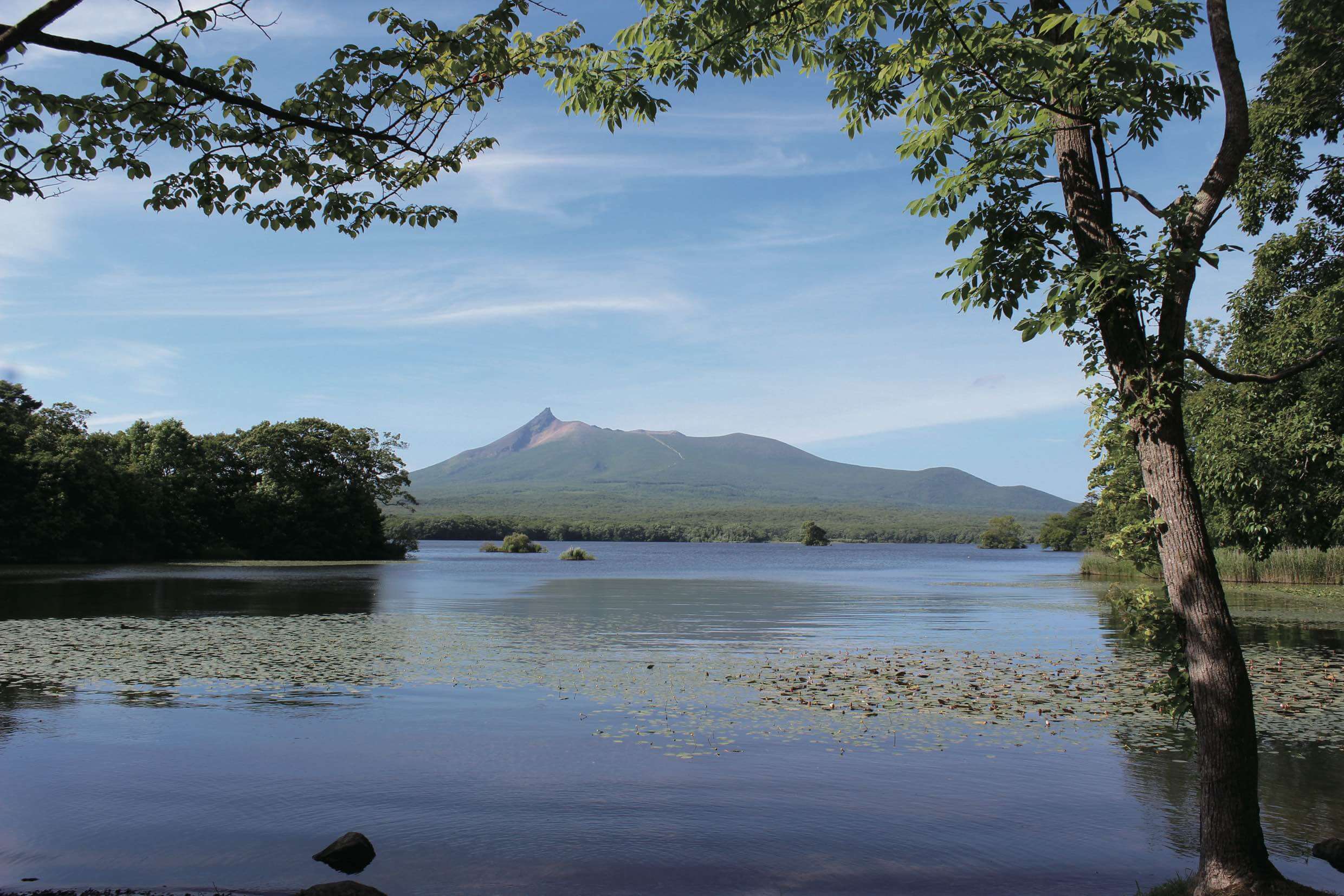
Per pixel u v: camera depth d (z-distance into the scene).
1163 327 5.87
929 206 7.37
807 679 14.55
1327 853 6.71
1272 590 35.09
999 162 6.73
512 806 7.97
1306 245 15.81
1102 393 6.21
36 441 59.03
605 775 8.91
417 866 6.60
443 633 21.25
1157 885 6.29
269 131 6.75
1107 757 9.60
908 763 9.38
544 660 16.66
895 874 6.50
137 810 7.79
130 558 64.25
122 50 5.30
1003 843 7.09
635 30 7.37
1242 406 16.42
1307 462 14.94
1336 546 36.72
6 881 6.30
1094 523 55.81
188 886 6.23
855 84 8.00
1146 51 6.25
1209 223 5.98
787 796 8.25
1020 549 192.38
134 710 11.78
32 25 4.86
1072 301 5.90
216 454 74.56
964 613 28.83
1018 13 6.57
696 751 9.79
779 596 36.75
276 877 6.40
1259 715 11.69
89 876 6.38
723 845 7.03
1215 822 5.57
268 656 16.92
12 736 10.29
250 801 8.04
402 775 8.83
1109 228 6.23
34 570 50.06
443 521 197.50
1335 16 11.71
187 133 6.68
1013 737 10.48
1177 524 5.79
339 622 23.56
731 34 7.23
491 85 7.27
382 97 6.77
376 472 83.00
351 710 11.91
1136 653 18.22
